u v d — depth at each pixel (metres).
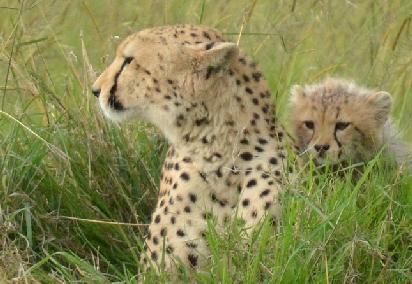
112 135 11.98
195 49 10.15
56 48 15.34
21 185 11.36
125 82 10.37
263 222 9.66
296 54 15.02
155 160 12.01
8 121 12.75
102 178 11.66
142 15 16.05
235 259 9.53
